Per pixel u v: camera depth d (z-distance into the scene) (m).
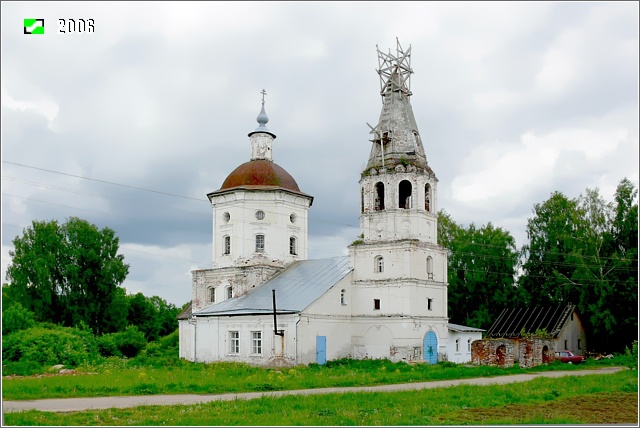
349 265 60.06
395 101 60.56
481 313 78.88
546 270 76.25
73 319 78.62
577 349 72.75
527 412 25.34
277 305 56.31
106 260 82.19
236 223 66.38
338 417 23.48
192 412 24.95
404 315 55.16
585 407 26.89
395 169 57.81
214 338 59.81
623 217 70.94
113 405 27.64
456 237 87.25
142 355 69.06
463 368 48.16
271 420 22.75
